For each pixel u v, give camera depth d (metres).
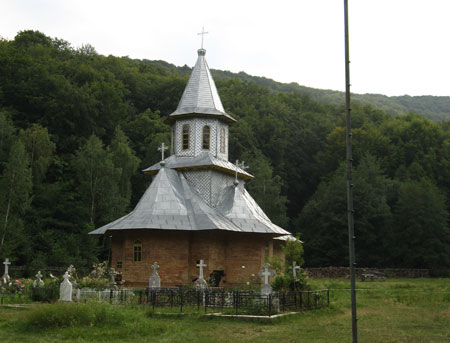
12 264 51.81
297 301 21.92
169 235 32.09
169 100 91.88
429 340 15.32
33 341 14.68
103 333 15.84
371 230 68.75
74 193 62.34
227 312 19.91
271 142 91.94
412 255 64.69
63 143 69.12
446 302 27.11
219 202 36.03
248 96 105.88
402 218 66.44
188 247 32.31
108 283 27.61
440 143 91.38
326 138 99.00
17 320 17.83
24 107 70.88
